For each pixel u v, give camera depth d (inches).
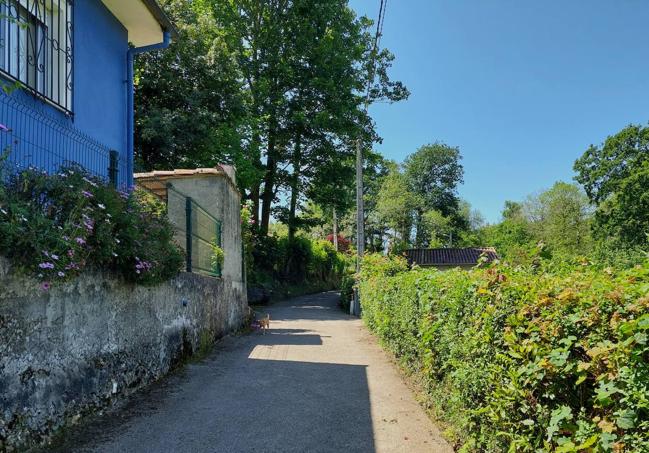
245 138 904.3
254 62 1109.7
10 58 234.1
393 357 360.5
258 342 449.1
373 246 2246.6
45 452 158.2
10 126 223.1
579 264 170.6
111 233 202.7
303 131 1160.8
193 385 266.4
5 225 141.2
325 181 1230.3
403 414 225.0
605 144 1593.3
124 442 175.8
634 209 1418.6
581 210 2126.0
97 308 203.8
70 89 280.8
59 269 160.9
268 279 1171.3
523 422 123.4
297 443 184.4
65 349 179.0
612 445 87.8
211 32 960.9
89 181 201.2
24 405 153.3
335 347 420.5
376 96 1200.8
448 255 1512.1
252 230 994.7
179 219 366.0
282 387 269.1
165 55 753.0
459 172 2886.3
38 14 253.6
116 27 353.1
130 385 235.0
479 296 168.7
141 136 690.8
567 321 109.2
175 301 313.1
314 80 1087.0
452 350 193.8
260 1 1115.3
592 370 98.4
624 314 93.7
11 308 148.6
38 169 189.3
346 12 1174.3
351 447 182.4
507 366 141.0
